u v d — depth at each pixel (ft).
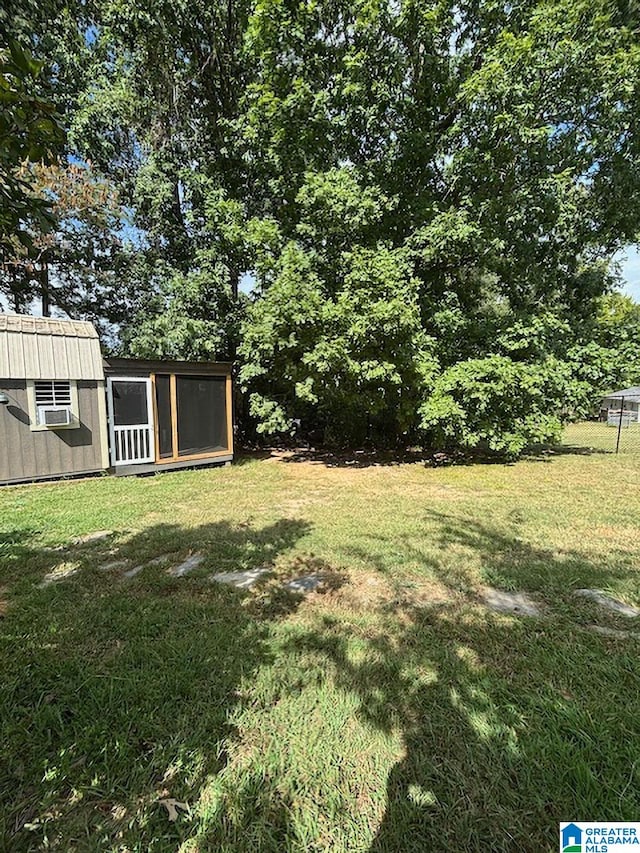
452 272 33.86
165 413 27.71
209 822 4.61
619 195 30.89
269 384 35.50
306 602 9.51
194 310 34.22
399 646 7.77
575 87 27.35
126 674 6.98
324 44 29.19
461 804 4.77
